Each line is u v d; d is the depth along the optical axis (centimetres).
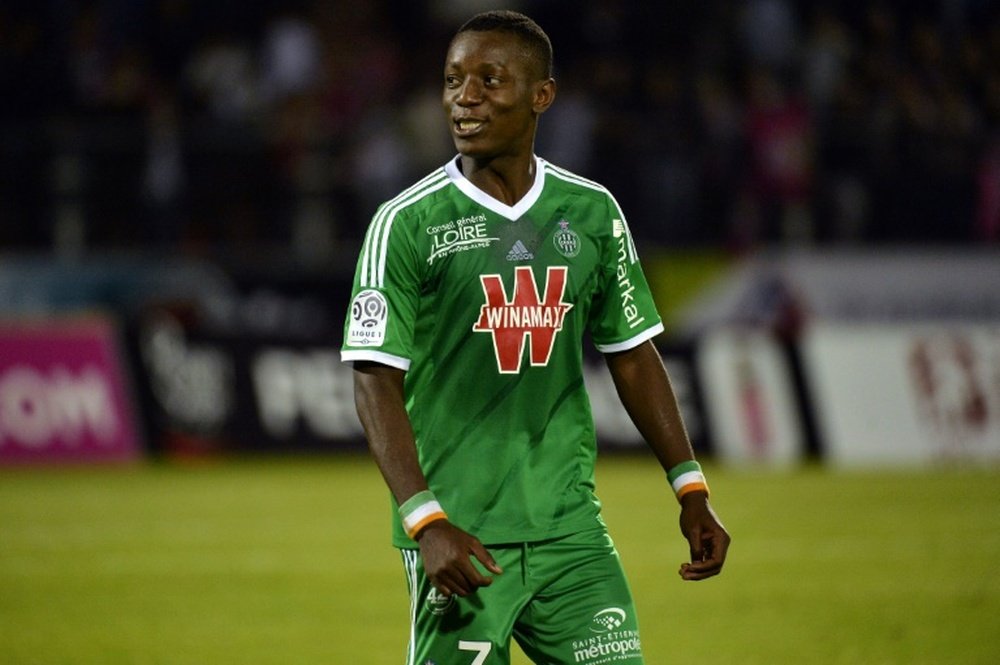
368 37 6775
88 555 3441
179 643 2483
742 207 6269
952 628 2553
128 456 5419
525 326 1391
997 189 6444
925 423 5778
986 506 4306
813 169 6375
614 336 1476
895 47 6950
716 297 6034
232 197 6038
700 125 6388
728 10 6962
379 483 4928
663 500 4475
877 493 4659
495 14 1406
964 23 7006
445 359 1393
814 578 3067
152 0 6619
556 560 1391
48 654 2402
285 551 3497
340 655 2386
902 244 6331
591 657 1386
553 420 1412
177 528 3881
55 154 5894
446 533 1302
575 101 6306
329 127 6397
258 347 5622
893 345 5853
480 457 1389
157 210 5900
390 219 1385
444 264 1379
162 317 5572
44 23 6406
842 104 6656
